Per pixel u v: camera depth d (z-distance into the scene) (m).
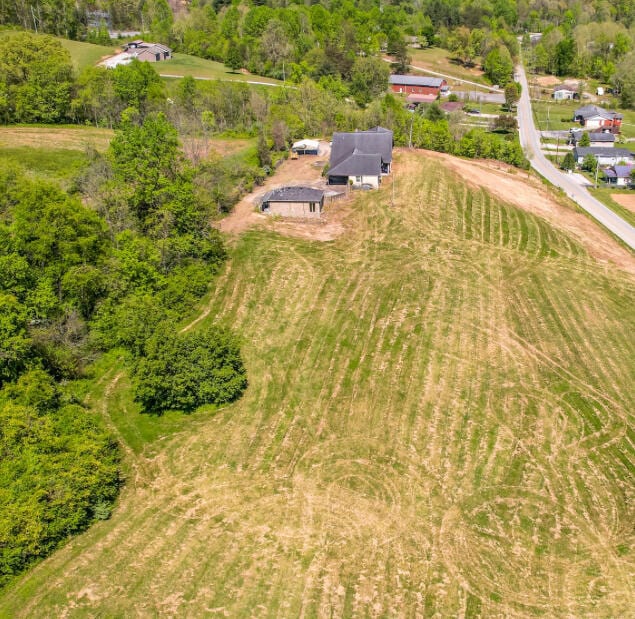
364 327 45.88
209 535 30.22
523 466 34.62
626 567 29.14
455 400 39.22
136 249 47.72
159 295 46.50
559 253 59.47
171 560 28.83
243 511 31.70
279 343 44.16
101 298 45.16
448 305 48.84
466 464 34.72
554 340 45.44
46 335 39.84
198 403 38.72
